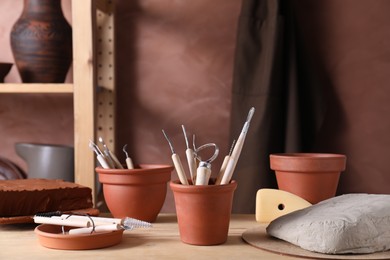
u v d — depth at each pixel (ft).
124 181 3.76
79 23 5.02
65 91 5.18
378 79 6.13
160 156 6.24
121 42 6.20
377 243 3.01
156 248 3.15
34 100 6.27
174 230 3.66
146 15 6.20
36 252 3.10
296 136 5.69
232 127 5.73
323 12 6.13
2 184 4.11
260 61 5.70
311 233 2.98
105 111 6.07
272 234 3.29
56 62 5.34
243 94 5.71
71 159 5.75
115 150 6.18
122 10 6.18
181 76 6.22
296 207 3.71
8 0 6.25
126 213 3.84
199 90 6.22
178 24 6.20
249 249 3.11
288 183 3.89
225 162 3.34
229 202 3.23
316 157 3.80
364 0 6.13
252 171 5.57
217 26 6.18
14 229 3.76
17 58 5.37
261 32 5.72
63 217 3.36
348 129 6.15
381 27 6.13
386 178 6.14
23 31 5.30
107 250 3.12
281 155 4.05
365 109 6.15
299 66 5.88
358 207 3.20
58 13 5.39
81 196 4.01
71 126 6.26
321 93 5.88
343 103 6.15
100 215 4.25
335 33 6.15
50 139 6.27
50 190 3.86
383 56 6.13
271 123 5.61
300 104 5.84
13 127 6.28
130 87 6.22
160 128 6.24
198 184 3.18
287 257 2.94
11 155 6.29
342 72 6.15
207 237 3.18
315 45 6.15
